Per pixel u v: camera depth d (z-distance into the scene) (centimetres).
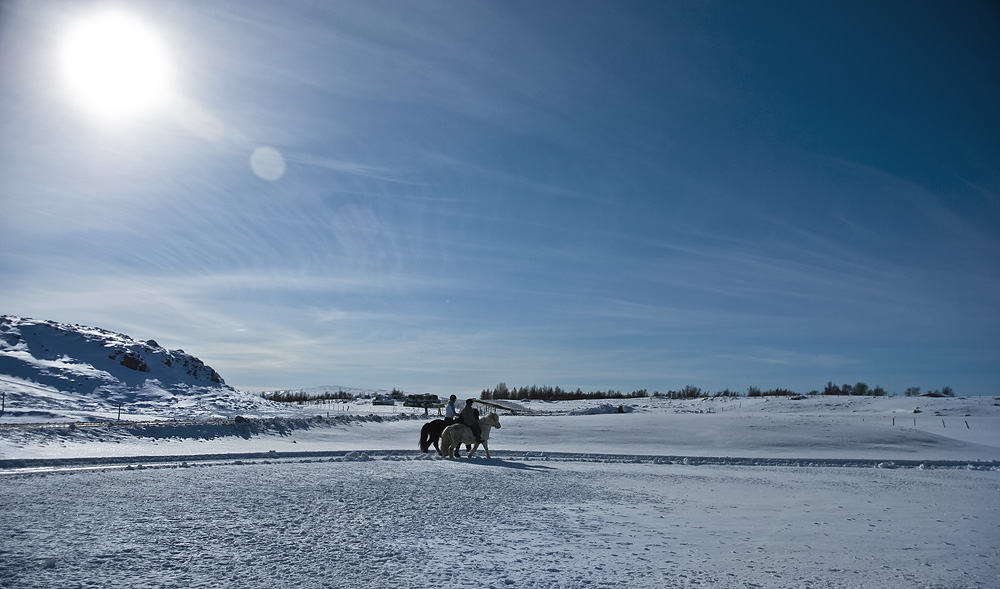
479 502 1284
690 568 820
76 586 677
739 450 2936
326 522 1043
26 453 1991
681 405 6725
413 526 1030
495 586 721
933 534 1072
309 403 7906
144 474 1625
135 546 852
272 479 1580
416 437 3250
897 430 3331
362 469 1855
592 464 2261
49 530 930
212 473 1688
